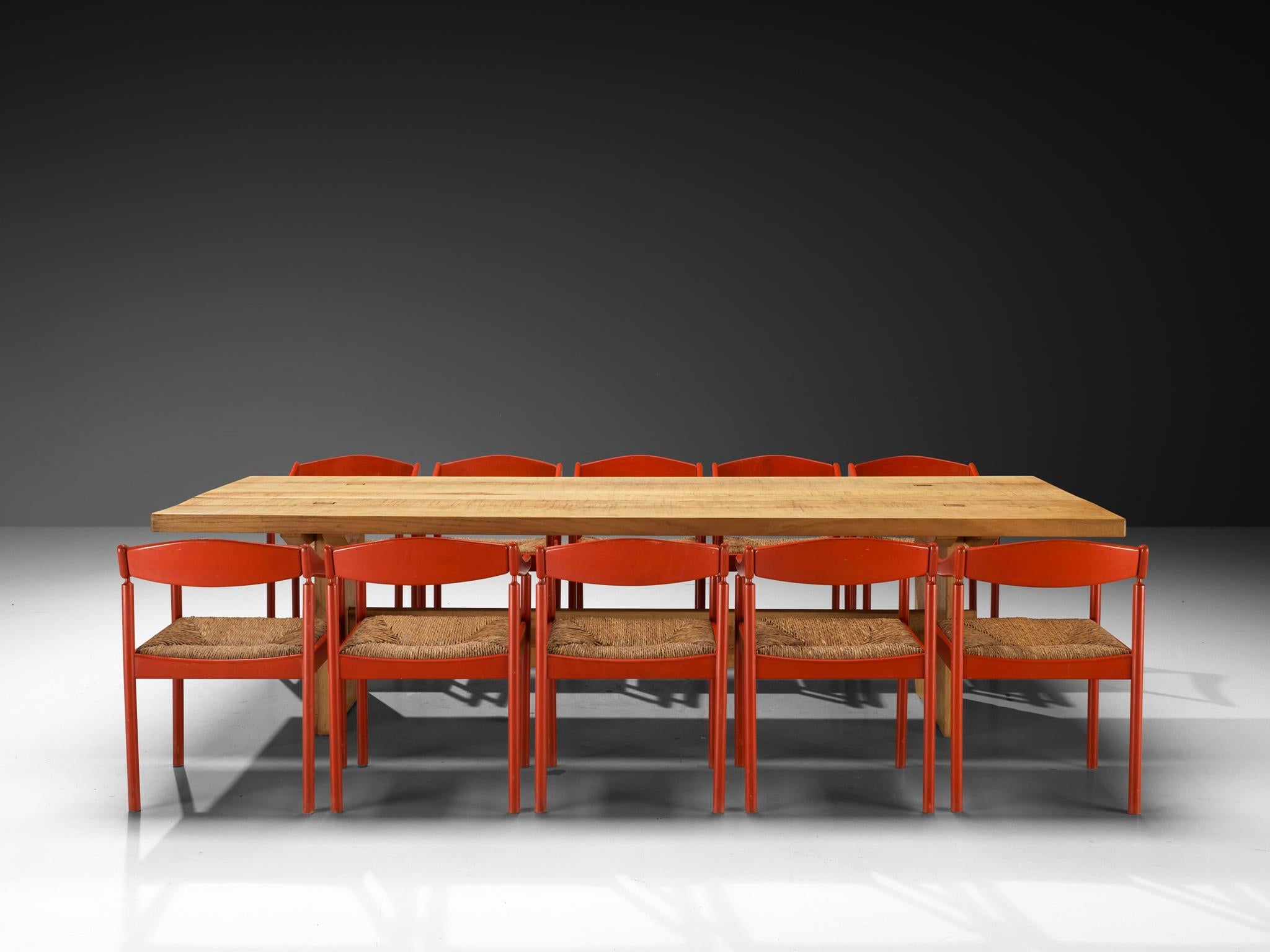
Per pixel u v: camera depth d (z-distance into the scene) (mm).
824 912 2697
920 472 5117
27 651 4918
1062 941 2562
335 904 2740
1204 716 4082
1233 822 3184
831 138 8109
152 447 8328
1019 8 8008
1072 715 4109
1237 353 8125
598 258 8211
